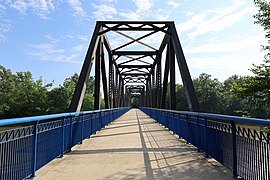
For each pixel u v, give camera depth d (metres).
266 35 9.85
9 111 43.19
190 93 12.29
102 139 8.99
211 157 5.68
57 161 5.40
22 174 3.80
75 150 6.75
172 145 7.55
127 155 6.06
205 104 48.62
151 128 13.48
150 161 5.39
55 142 5.45
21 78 47.88
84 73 13.01
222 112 42.00
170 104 16.05
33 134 4.22
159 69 27.38
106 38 22.59
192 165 5.02
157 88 27.23
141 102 90.69
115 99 33.97
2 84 48.12
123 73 48.59
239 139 3.95
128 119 22.81
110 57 27.16
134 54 28.95
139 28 16.25
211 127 5.41
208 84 55.19
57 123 5.59
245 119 3.43
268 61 9.54
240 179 3.94
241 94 9.69
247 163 3.66
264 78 9.33
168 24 16.31
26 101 43.47
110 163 5.21
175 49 14.86
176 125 10.12
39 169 4.61
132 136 9.87
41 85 46.25
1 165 3.20
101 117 13.09
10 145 3.43
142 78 56.88
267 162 3.12
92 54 14.09
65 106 43.53
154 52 28.89
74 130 7.08
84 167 4.87
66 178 4.12
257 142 3.38
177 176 4.25
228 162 4.39
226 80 54.50
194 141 7.00
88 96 52.41
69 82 46.06
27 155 3.99
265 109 9.66
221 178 4.10
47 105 43.28
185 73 13.02
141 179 4.08
